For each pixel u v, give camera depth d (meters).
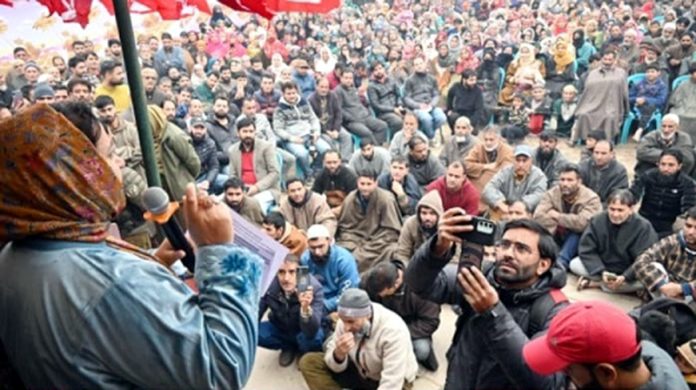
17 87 8.68
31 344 0.99
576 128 8.72
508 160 6.23
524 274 2.17
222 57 11.89
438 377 3.92
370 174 5.07
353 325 3.32
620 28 12.62
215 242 1.11
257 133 6.91
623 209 4.68
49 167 1.00
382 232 5.19
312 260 4.27
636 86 8.80
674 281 4.38
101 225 1.08
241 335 1.04
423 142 6.14
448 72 11.04
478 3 19.47
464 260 1.91
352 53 13.34
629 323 1.63
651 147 6.36
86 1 2.62
